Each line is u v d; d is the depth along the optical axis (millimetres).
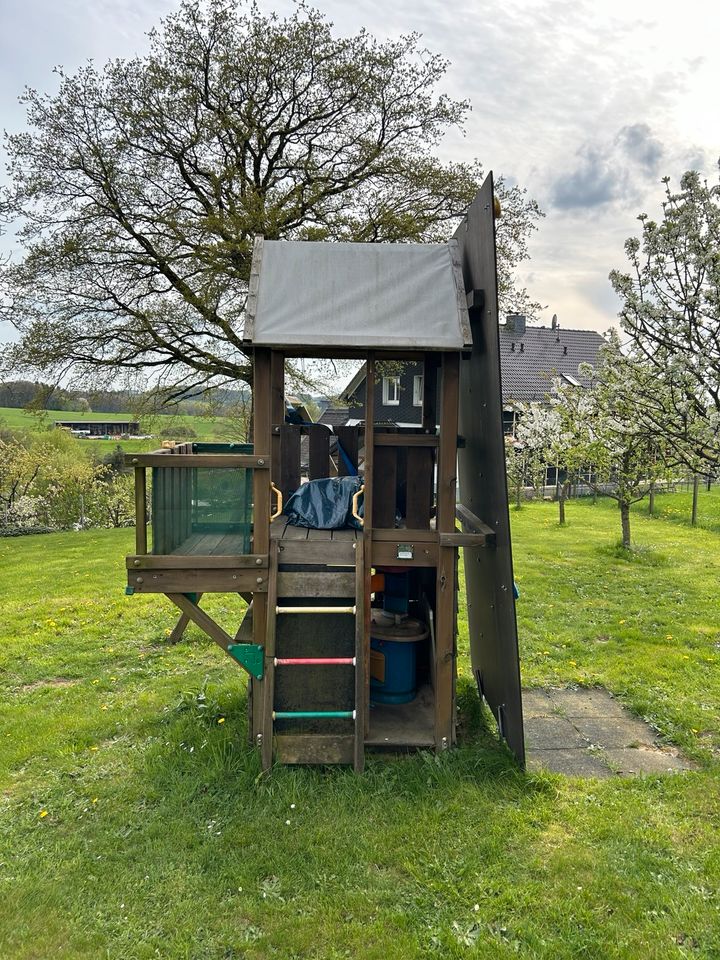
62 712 5145
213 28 12969
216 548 4188
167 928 2855
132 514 21125
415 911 2926
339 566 4242
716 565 10539
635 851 3281
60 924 2877
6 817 3703
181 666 6273
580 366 9984
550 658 6277
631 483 11461
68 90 12867
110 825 3598
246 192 13461
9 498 20156
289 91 13477
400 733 4348
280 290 4277
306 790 3826
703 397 7012
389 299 4258
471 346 4012
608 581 9414
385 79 13703
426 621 5043
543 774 3967
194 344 14562
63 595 9125
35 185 13273
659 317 6406
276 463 5469
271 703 4020
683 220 6145
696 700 5238
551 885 3057
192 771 4082
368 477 4176
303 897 3025
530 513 17438
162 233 13602
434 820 3559
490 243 3891
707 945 2693
